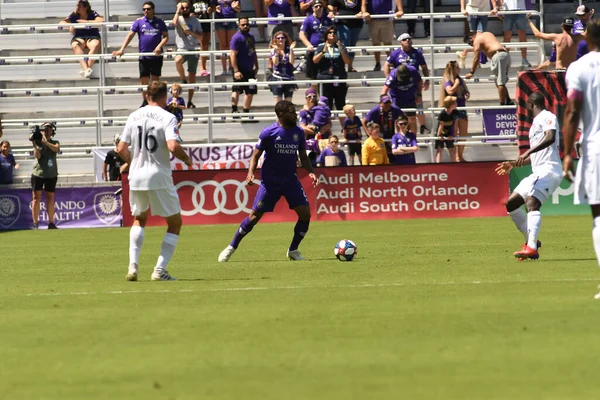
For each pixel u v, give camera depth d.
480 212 75.00
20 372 20.75
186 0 89.88
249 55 85.69
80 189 78.69
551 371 19.41
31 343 24.12
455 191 74.88
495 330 23.91
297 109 88.00
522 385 18.34
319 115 77.12
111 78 92.38
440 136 80.50
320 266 41.84
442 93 82.38
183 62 89.31
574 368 19.61
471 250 47.91
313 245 54.34
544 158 41.44
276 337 23.88
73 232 72.31
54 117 90.56
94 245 59.25
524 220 42.78
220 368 20.55
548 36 83.38
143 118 36.56
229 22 91.38
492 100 88.75
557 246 48.75
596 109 28.44
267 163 45.19
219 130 86.50
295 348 22.44
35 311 29.72
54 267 45.25
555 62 86.25
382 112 77.38
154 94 36.91
